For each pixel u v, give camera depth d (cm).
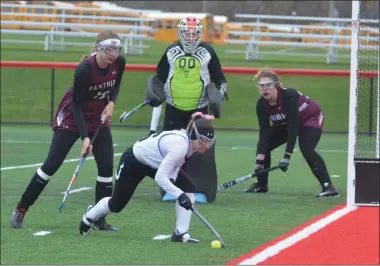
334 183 2494
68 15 6131
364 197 2022
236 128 4000
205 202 2112
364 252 1542
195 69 2003
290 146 2091
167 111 2036
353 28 2003
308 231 1741
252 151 3266
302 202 2134
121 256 1504
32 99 4444
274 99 2102
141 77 4688
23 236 1691
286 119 2117
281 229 1780
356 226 1794
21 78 4697
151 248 1574
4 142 3403
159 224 1833
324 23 6347
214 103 1953
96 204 1666
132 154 1545
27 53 5519
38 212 1980
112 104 1720
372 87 3462
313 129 2211
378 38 2291
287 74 3572
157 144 1509
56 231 1748
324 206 2073
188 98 2003
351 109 2011
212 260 1476
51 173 1759
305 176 2644
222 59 5659
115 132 3809
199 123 1480
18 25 6375
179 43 2030
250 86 4609
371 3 2361
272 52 6225
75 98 1683
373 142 3100
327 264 1459
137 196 2241
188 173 2112
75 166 2830
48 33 5888
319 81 4694
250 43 5788
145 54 5784
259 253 1544
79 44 6016
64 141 1742
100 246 1593
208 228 1667
